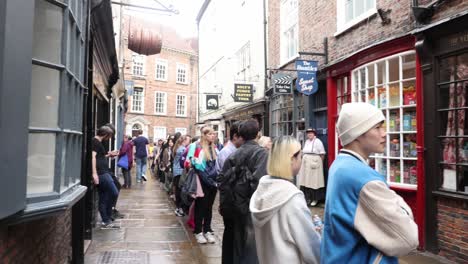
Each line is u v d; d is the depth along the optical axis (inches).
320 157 339.9
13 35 74.1
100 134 248.1
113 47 309.9
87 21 174.1
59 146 96.6
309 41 378.3
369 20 277.0
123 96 724.0
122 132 783.1
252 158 138.4
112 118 542.3
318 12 358.6
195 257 191.3
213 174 217.6
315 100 382.6
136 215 299.9
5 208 71.4
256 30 552.4
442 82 207.9
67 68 101.7
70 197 101.4
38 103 97.5
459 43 192.1
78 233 173.2
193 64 1403.8
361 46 288.0
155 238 227.8
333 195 69.1
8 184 72.6
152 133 1295.5
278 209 83.9
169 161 413.1
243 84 528.4
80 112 134.0
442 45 203.6
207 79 901.8
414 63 232.4
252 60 567.8
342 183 68.0
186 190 220.7
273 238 83.6
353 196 66.5
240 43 629.9
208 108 729.6
